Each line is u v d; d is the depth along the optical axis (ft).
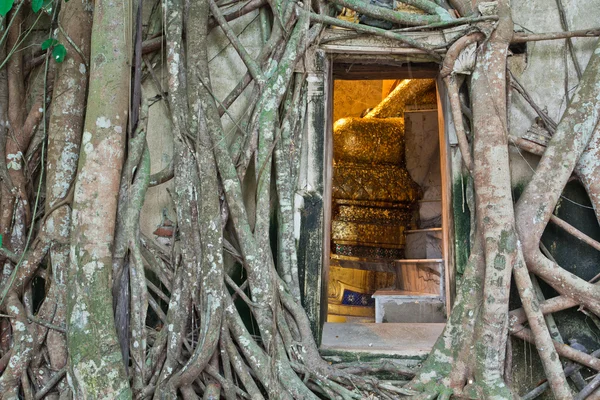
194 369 12.23
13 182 13.67
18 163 13.76
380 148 24.93
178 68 13.92
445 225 15.85
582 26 15.25
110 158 12.19
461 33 14.17
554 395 12.73
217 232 12.87
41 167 13.91
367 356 13.78
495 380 12.42
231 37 14.37
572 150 13.69
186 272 13.06
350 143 24.99
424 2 14.65
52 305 12.91
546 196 13.57
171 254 13.87
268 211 13.61
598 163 13.91
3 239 13.38
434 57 14.97
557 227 14.52
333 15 15.26
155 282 14.40
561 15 15.23
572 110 13.98
